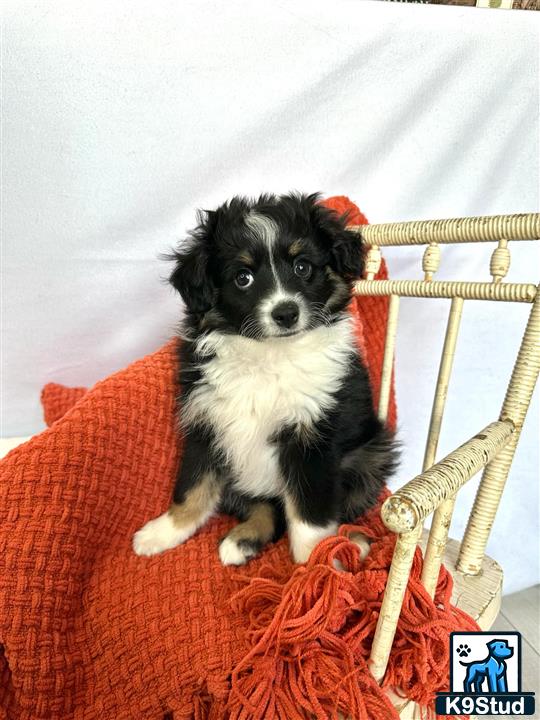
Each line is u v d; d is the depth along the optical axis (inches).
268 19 17.7
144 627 12.2
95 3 16.6
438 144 20.2
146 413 15.6
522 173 20.8
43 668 12.2
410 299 22.1
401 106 19.5
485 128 20.1
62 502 13.1
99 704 12.0
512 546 24.4
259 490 16.4
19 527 12.6
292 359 15.3
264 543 15.2
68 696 12.3
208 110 18.6
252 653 10.5
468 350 22.8
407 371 23.2
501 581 13.7
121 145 18.4
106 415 14.6
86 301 20.4
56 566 12.8
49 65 17.0
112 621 12.6
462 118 19.9
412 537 8.9
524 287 13.4
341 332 16.3
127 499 15.3
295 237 15.1
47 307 20.1
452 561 14.4
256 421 15.4
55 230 19.1
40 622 12.4
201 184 19.5
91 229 19.3
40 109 17.4
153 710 11.4
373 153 20.1
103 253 19.8
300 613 10.7
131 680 11.8
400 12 18.2
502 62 19.2
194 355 15.8
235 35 17.7
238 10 17.5
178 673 11.2
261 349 15.0
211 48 17.8
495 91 19.6
